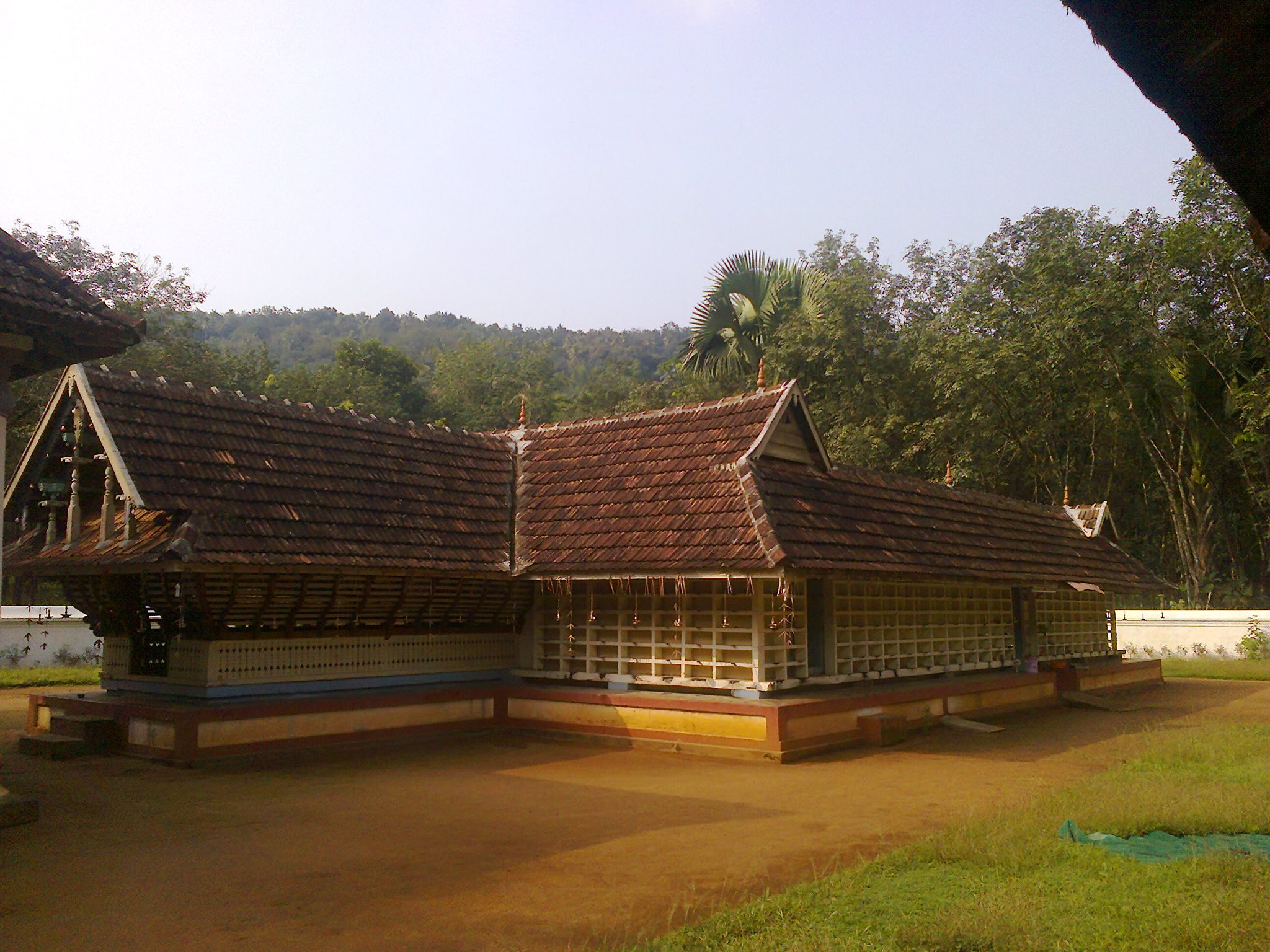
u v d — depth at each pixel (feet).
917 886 19.57
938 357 94.12
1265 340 82.94
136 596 39.55
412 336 441.68
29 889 20.24
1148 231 86.84
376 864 22.20
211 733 35.04
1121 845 22.48
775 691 40.96
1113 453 100.32
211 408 39.55
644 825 26.35
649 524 41.88
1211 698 61.41
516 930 17.79
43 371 29.22
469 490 46.93
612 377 231.09
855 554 40.88
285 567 35.12
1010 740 43.60
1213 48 7.77
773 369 99.25
